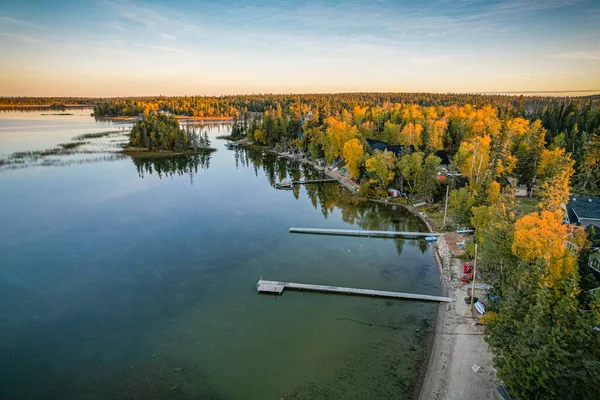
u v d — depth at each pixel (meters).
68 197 83.62
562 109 130.50
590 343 22.03
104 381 30.86
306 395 28.86
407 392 28.89
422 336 35.47
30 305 42.06
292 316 39.22
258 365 32.16
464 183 78.19
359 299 42.28
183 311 40.47
